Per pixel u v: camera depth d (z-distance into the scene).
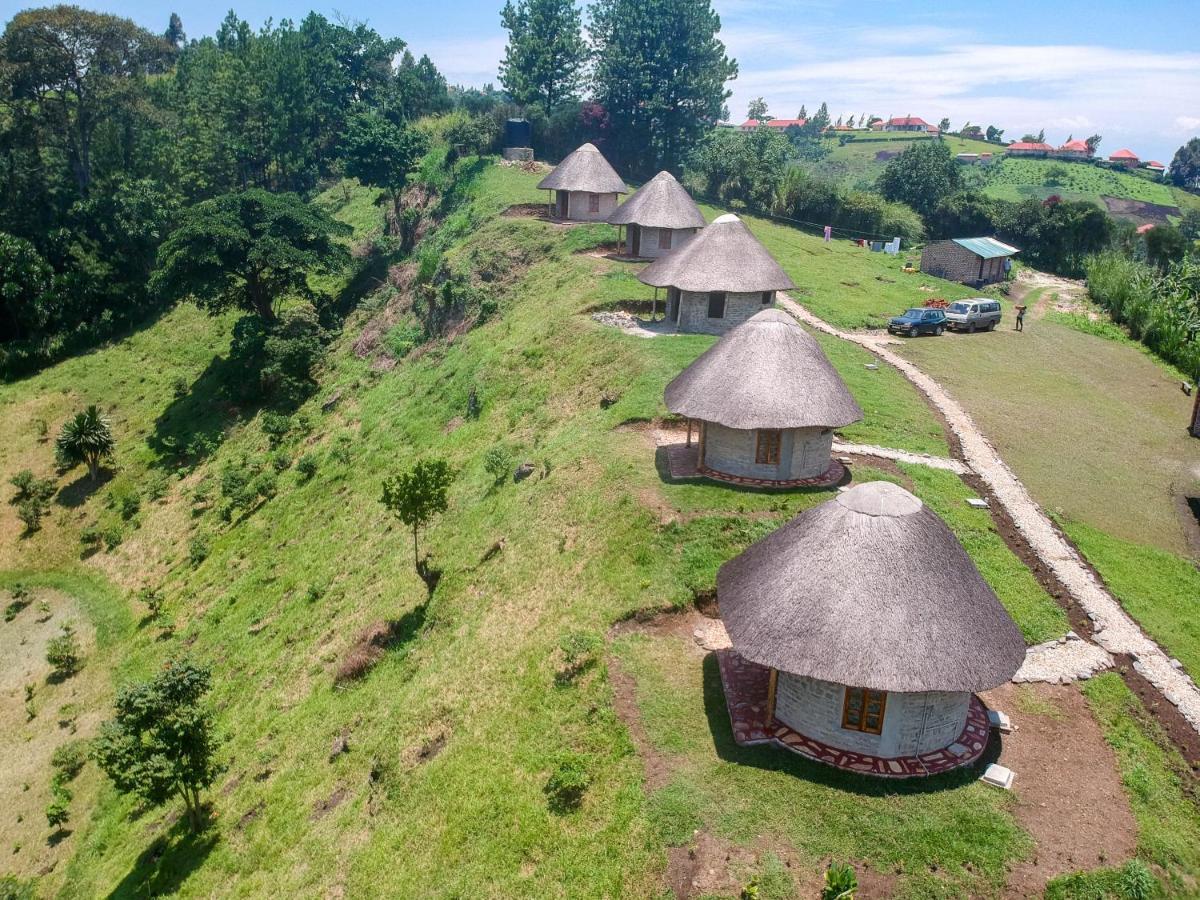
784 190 104.12
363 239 88.50
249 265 67.44
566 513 33.12
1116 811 19.31
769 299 50.03
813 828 18.44
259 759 29.73
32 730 38.31
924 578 19.94
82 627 46.12
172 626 42.81
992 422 42.91
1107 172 190.75
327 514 46.34
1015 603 27.09
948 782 19.78
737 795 19.42
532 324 55.81
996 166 194.00
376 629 33.00
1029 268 99.81
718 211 101.06
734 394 31.58
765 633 20.28
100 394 73.62
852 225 102.00
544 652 26.27
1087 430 43.19
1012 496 34.56
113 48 94.88
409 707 27.22
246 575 44.16
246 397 65.38
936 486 34.00
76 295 83.44
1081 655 25.09
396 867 21.45
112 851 29.61
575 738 22.56
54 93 99.94
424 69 149.50
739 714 22.09
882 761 20.30
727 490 31.89
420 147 87.44
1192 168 194.88
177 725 27.05
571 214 75.25
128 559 51.94
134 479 60.75
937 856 17.73
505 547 33.56
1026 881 17.27
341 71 111.19
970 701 22.23
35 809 33.53
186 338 79.19
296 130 100.56
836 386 32.31
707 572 27.53
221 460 59.22
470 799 22.12
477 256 69.12
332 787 26.39
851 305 63.31
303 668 34.00
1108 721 22.41
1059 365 54.75
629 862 18.52
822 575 20.31
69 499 60.03
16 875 30.30
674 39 106.19
